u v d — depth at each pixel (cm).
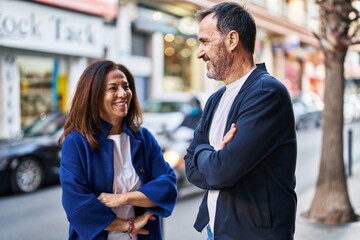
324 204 568
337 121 567
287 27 2489
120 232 223
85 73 231
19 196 802
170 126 1114
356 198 688
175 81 2086
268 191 201
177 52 2095
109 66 233
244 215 202
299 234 509
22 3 1225
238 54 212
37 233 563
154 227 236
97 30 1497
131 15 1650
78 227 209
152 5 1677
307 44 3012
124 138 238
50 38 1316
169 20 1838
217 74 216
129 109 244
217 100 228
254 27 214
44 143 865
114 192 224
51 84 1375
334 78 574
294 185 210
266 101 196
